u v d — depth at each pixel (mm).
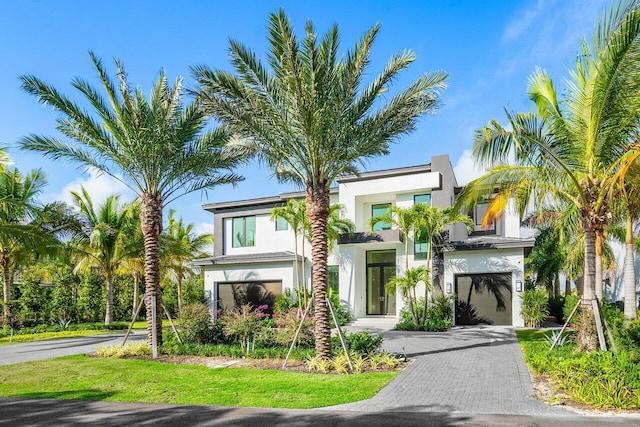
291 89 11484
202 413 7949
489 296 22000
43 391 10148
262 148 13281
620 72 9875
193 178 16266
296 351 13148
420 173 24781
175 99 14945
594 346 11445
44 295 29312
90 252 26922
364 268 26422
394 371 11203
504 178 12555
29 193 23141
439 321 20500
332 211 23906
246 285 27422
